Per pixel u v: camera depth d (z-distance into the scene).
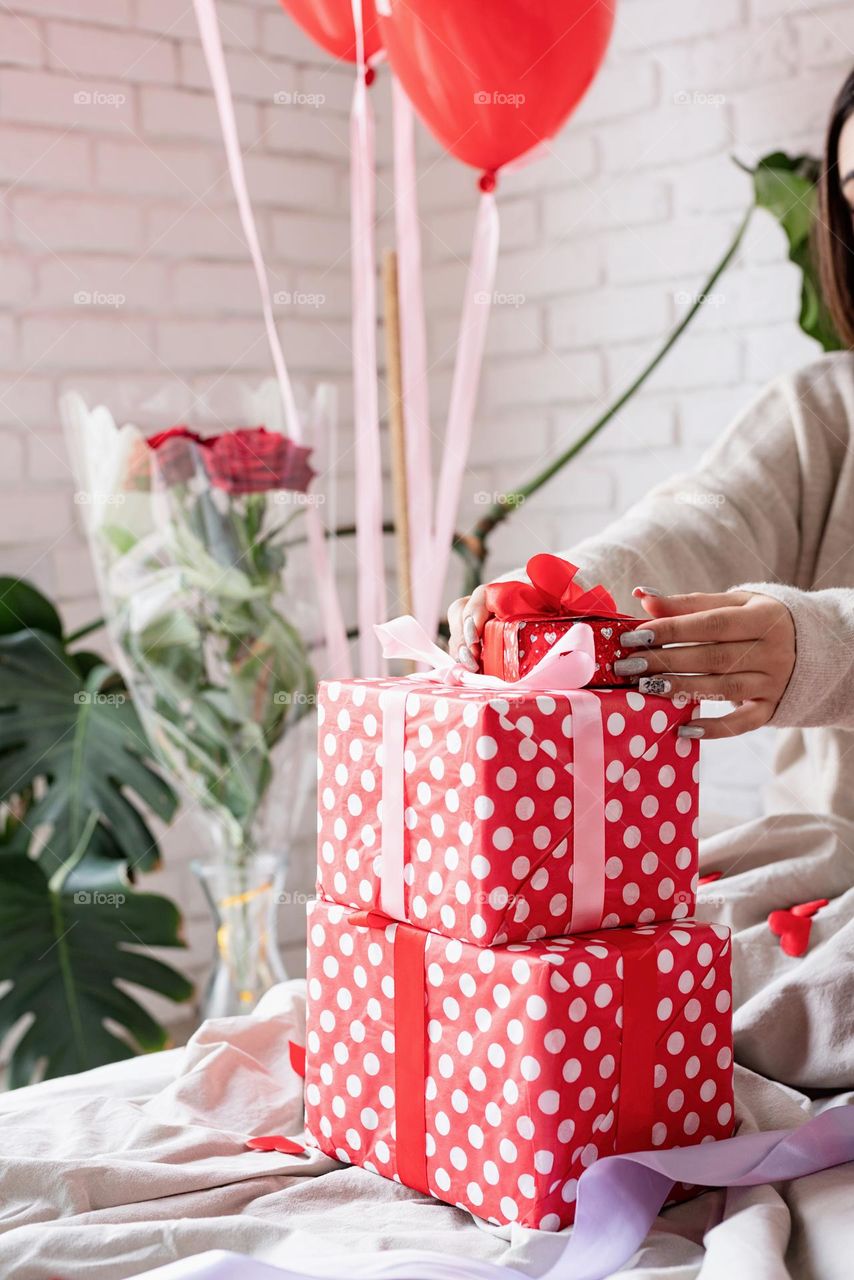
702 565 1.44
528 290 2.48
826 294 1.59
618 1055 0.80
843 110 1.51
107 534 1.53
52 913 2.05
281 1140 0.95
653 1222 0.80
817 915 1.10
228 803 1.61
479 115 1.38
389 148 2.75
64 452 2.39
